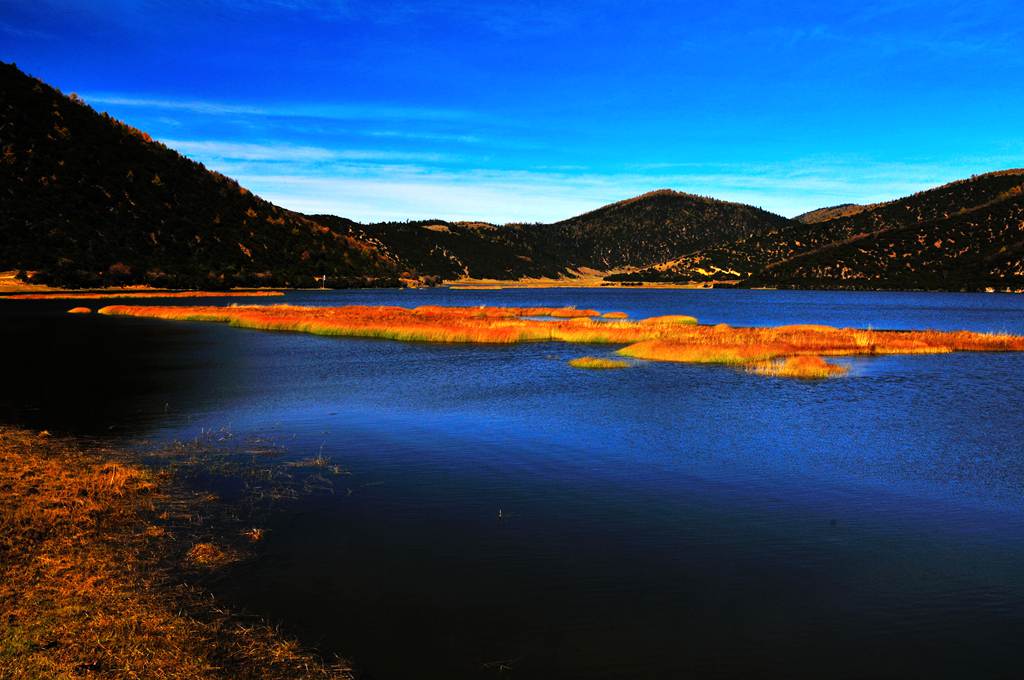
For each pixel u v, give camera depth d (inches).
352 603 326.3
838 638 305.9
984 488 545.6
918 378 1189.1
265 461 603.5
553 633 303.9
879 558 400.2
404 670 268.5
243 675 258.1
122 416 808.3
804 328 2063.2
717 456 642.2
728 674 274.1
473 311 3063.5
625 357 1496.1
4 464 535.2
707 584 360.5
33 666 254.2
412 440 700.0
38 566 348.2
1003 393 1029.2
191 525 428.5
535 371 1269.7
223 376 1168.8
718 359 1422.2
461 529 436.8
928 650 296.8
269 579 350.3
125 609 306.3
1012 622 323.3
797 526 453.7
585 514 471.5
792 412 867.4
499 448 666.8
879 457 642.2
